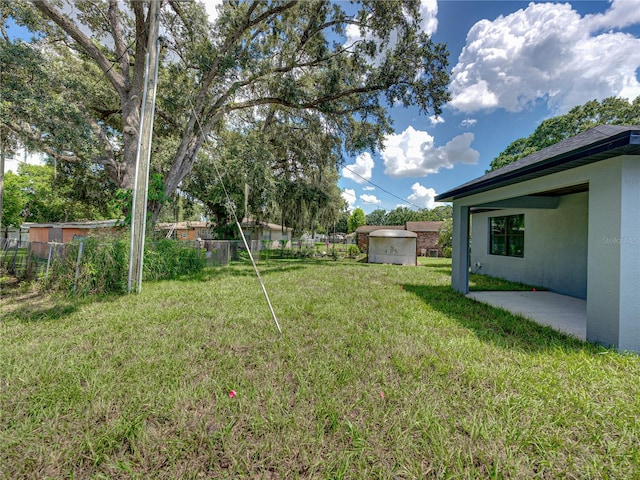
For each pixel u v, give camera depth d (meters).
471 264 10.12
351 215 42.44
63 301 4.93
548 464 1.48
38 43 7.74
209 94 9.12
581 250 5.82
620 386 2.21
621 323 2.93
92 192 11.70
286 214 15.84
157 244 7.63
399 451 1.56
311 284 7.17
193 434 1.68
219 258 11.20
